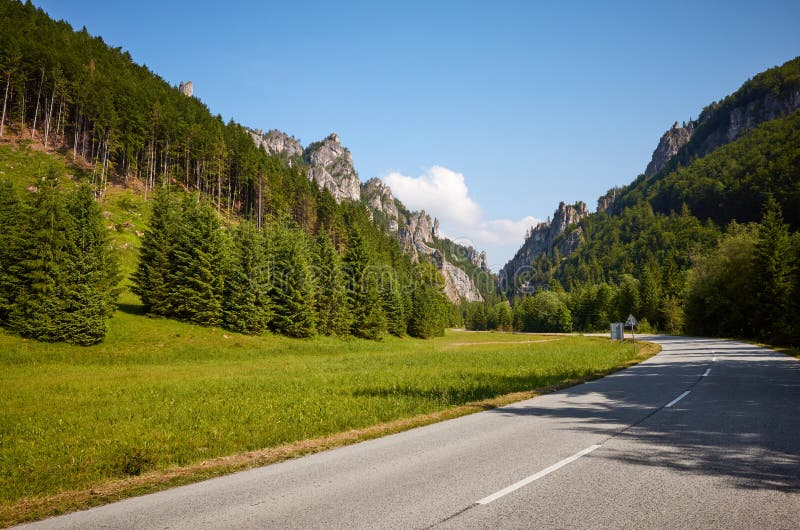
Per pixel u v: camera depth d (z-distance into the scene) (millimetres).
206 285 47844
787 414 9562
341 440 8906
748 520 4320
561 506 4777
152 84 148000
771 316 48938
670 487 5293
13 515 5383
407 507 4914
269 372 25984
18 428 11727
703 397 12203
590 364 24734
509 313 167875
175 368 29656
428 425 10195
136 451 8289
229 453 8547
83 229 38688
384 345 57656
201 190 114438
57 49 118000
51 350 32969
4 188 48594
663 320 92625
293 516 4789
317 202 138250
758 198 160375
